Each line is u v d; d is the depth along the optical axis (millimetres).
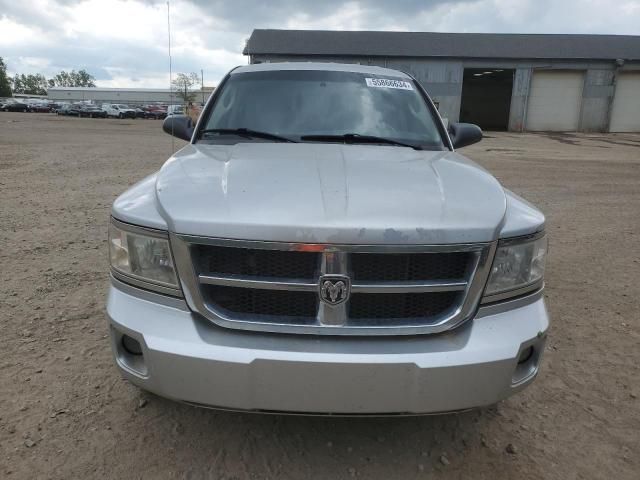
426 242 1782
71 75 149500
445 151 2912
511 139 26281
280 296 1842
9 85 105188
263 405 1809
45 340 3066
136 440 2238
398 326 1835
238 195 1930
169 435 2281
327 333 1806
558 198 8656
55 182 8867
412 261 1831
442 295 1899
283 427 2369
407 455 2223
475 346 1849
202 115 3145
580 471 2156
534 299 2078
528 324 1983
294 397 1790
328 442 2283
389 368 1769
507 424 2463
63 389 2580
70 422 2332
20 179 9062
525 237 1991
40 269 4281
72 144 17125
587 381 2854
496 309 1951
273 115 3066
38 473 2018
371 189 2008
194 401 1844
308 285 1779
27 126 28750
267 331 1820
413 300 1873
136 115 52812
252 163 2307
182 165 2359
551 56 33312
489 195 2102
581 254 5316
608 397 2703
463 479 2098
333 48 34375
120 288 2025
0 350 2928
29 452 2129
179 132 3312
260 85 3271
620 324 3596
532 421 2490
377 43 35469
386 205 1883
